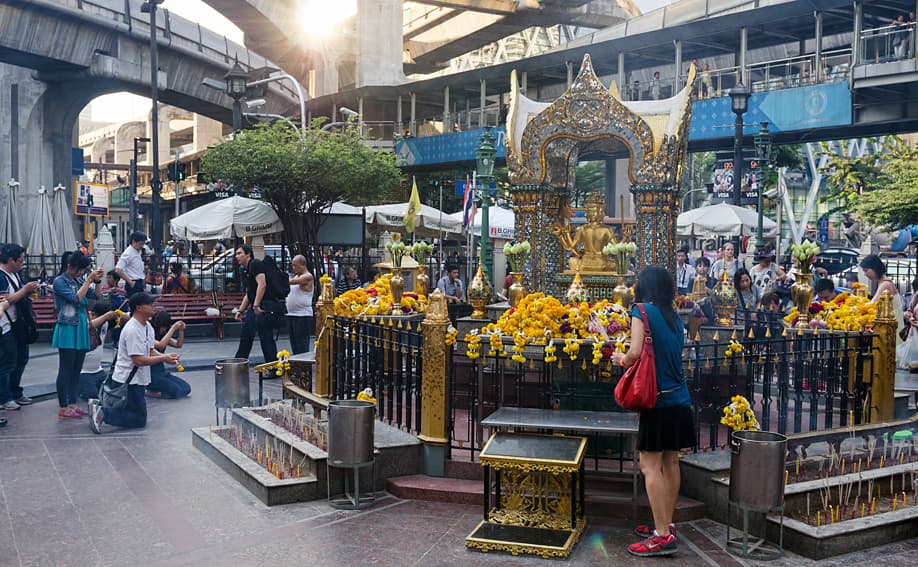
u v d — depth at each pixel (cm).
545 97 3862
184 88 4422
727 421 636
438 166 3906
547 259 1068
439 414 662
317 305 857
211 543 531
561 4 5562
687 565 502
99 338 998
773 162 2934
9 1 3100
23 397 998
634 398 507
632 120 987
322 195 2069
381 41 5162
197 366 1316
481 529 549
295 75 6706
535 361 781
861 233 4566
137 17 3819
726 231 2177
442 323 662
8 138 3734
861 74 2325
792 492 567
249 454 720
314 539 541
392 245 932
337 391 793
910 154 3136
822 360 768
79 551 513
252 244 2055
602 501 587
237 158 1972
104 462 735
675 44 3033
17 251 948
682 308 1006
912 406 828
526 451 555
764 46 3086
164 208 7750
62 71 3750
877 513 570
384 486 657
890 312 761
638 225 998
